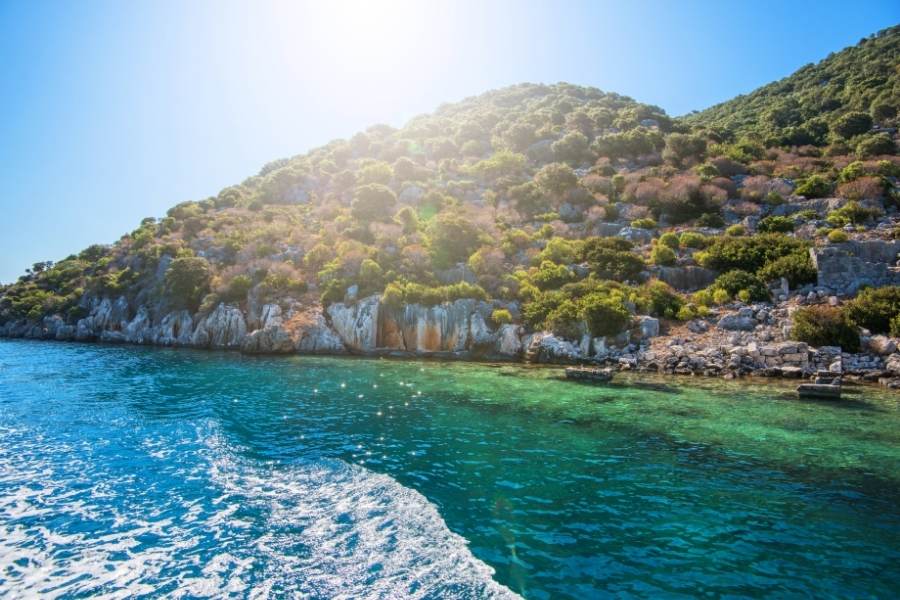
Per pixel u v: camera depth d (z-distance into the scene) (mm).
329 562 9508
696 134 82438
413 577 8977
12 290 73438
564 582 8797
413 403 23094
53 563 9477
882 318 31594
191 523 11133
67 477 13812
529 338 40375
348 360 38375
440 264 50000
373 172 78875
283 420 19953
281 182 86188
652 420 20109
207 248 62656
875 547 10102
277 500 12398
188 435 17766
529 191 68000
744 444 16984
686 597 8336
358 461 15234
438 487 13211
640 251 50250
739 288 39875
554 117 106438
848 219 46562
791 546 10109
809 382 28797
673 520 11281
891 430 18672
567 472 14328
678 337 36281
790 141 81625
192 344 49031
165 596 8422
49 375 30672
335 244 55719
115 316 57250
